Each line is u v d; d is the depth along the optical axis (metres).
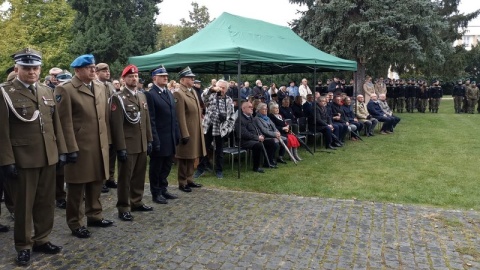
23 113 3.66
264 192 6.21
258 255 3.96
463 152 9.51
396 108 21.25
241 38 8.17
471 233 4.53
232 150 7.48
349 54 18.25
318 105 10.37
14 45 23.89
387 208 5.38
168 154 5.59
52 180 3.99
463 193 6.11
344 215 5.10
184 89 6.15
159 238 4.39
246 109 7.83
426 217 5.03
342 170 7.71
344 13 18.05
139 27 26.66
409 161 8.52
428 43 18.33
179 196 5.97
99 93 4.53
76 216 4.43
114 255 3.97
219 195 6.02
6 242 4.32
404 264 3.78
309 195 6.04
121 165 4.92
